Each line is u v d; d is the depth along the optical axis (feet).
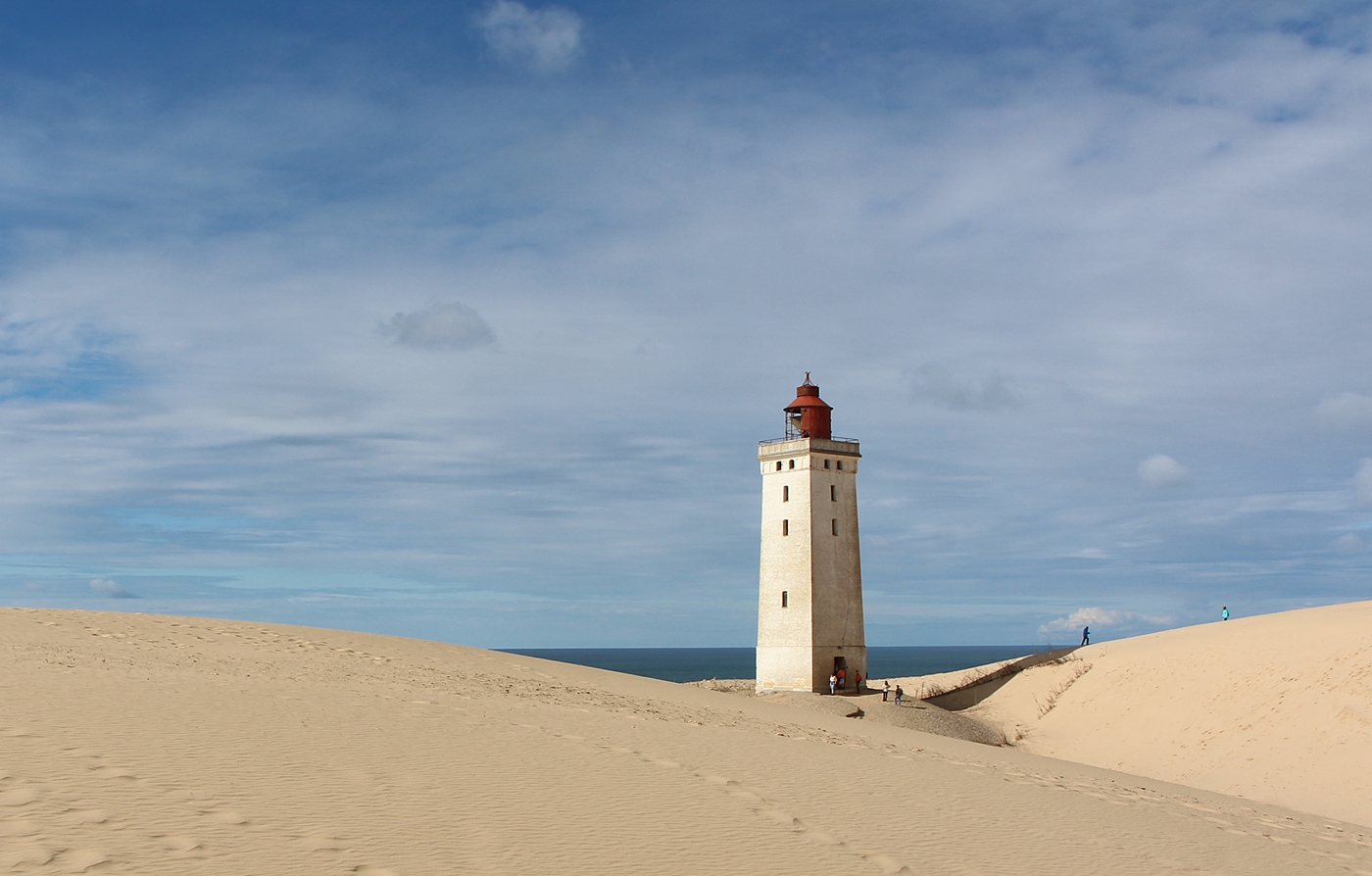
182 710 65.10
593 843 44.73
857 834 52.85
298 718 67.56
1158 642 232.32
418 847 40.73
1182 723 183.21
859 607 235.20
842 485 236.22
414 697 88.94
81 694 67.62
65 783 43.29
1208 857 60.90
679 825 49.80
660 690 141.38
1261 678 184.75
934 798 67.10
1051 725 206.39
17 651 93.71
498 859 40.45
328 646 130.62
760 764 71.56
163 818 39.96
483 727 73.82
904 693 231.30
